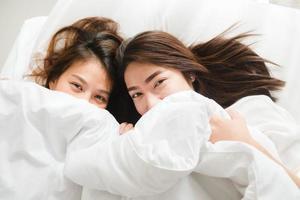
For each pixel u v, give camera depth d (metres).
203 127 0.65
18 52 1.21
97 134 0.76
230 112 0.82
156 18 1.18
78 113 0.76
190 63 0.96
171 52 0.94
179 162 0.60
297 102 1.05
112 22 1.15
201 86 1.03
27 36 1.25
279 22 1.16
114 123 0.83
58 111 0.75
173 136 0.63
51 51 1.11
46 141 0.76
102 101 1.00
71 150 0.75
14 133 0.74
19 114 0.75
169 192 0.64
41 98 0.77
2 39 1.53
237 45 1.08
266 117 0.92
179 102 0.69
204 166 0.64
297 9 1.27
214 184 0.68
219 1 1.20
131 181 0.62
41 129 0.76
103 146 0.67
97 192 0.68
